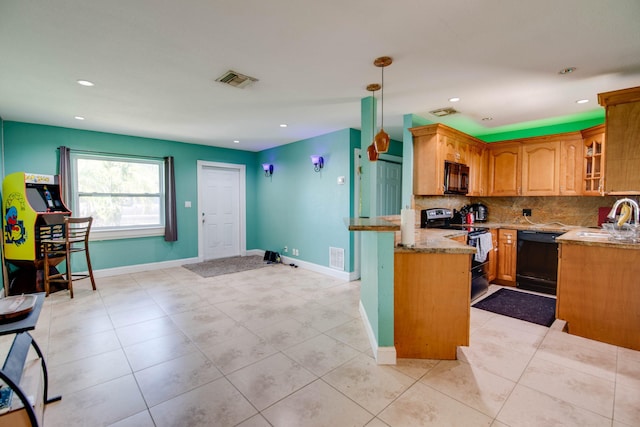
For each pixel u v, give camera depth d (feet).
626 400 5.93
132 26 5.90
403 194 12.59
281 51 6.96
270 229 19.95
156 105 10.81
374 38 6.38
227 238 20.24
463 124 13.84
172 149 17.35
